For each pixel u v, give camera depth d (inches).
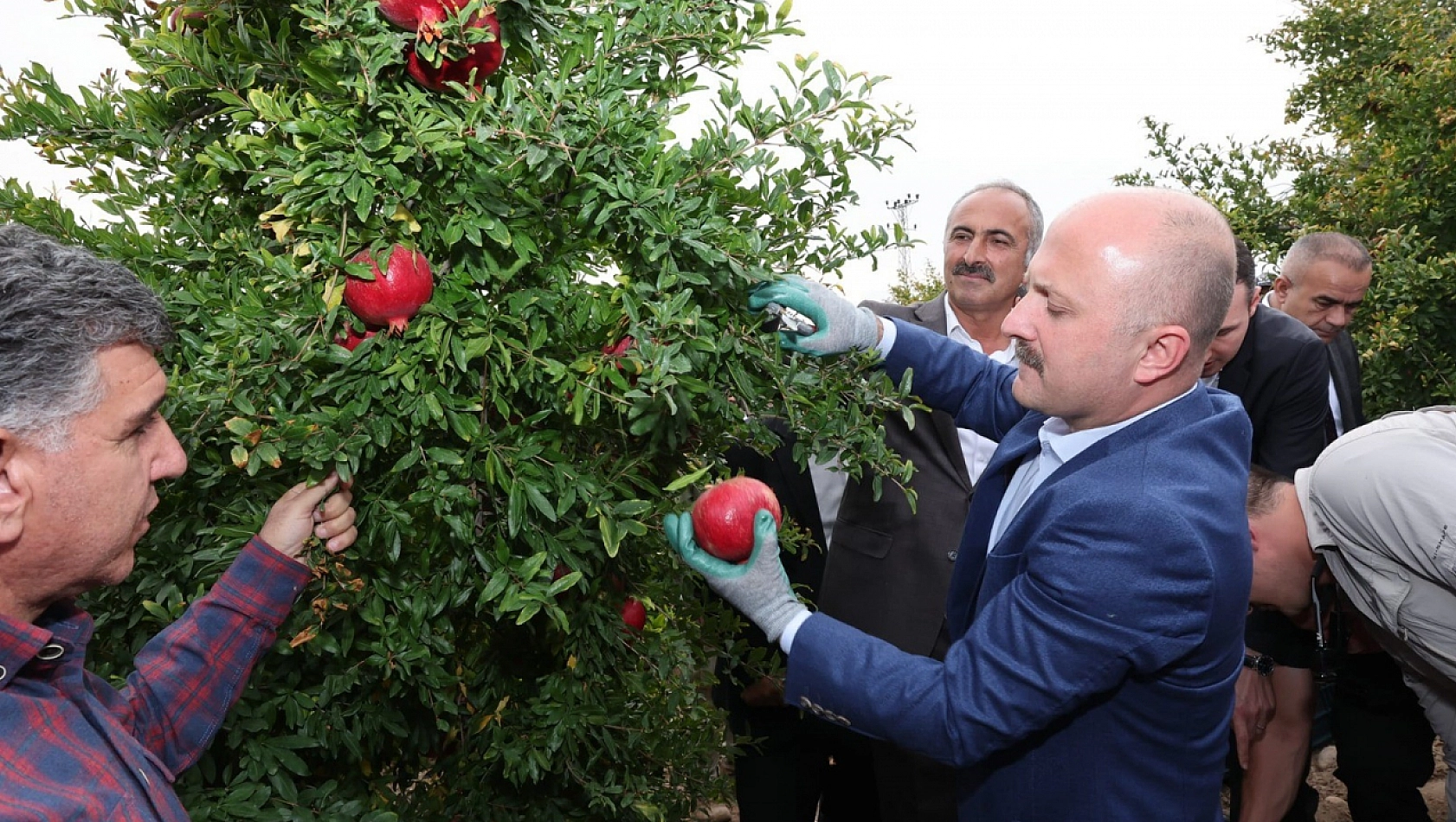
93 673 57.7
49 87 61.1
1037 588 62.9
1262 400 138.5
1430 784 176.6
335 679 65.3
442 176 54.7
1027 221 125.0
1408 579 83.1
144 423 46.0
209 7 58.7
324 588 61.6
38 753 42.6
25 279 41.3
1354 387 168.7
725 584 67.4
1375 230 254.2
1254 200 295.0
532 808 75.7
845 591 110.1
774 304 68.4
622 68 62.4
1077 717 65.8
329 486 59.0
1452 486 78.3
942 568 107.7
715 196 61.6
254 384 54.6
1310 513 90.7
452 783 74.7
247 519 61.0
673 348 52.8
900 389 71.6
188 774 65.5
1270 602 97.6
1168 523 60.6
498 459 56.4
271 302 57.3
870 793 125.8
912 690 64.5
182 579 65.1
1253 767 115.3
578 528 61.6
